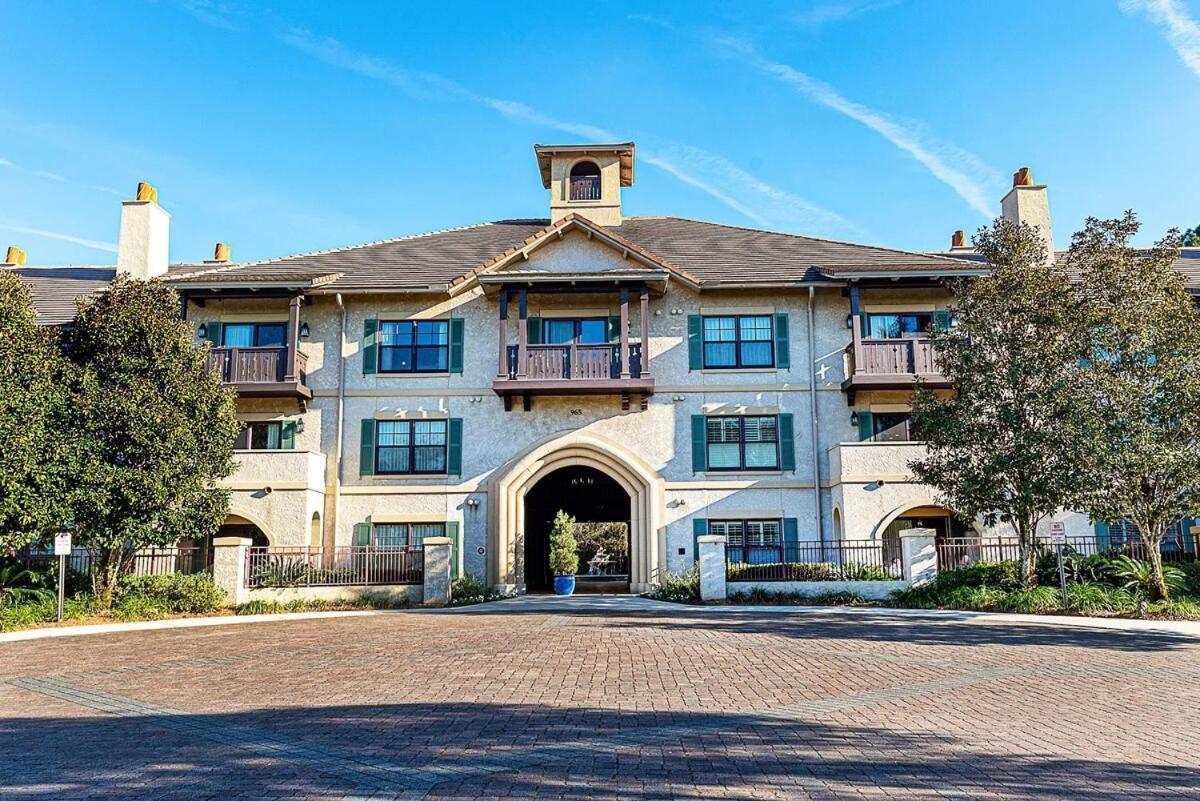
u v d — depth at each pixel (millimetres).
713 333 27031
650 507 25875
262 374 25703
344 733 8133
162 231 29594
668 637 14523
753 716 8711
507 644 13852
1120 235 18500
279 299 27062
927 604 20078
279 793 6320
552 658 12391
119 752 7605
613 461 26234
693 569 24422
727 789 6363
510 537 25875
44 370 19016
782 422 26375
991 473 18484
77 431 19391
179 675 11773
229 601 21609
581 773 6762
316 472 25281
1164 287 18078
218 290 25969
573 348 25719
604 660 12164
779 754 7305
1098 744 7656
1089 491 17156
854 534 24047
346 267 27969
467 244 30109
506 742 7715
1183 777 6676
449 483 26281
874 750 7434
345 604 21906
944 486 19859
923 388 21297
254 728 8430
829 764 7000
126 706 9742
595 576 37438
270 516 24422
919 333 26734
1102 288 18219
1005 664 11852
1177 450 16891
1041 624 16453
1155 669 11484
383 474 26406
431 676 11141
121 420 19594
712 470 26250
